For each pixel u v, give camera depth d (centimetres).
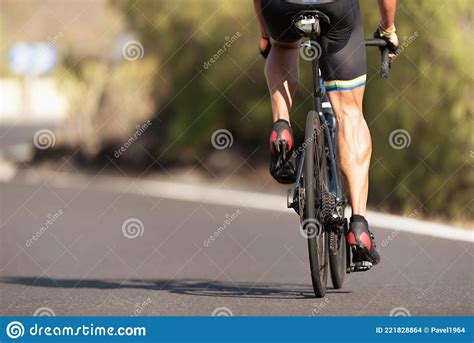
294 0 1338
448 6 3005
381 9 1371
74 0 5516
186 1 4319
